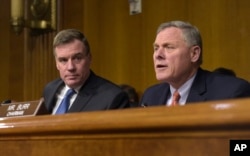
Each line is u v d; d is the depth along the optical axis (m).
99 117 0.79
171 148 0.72
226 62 2.73
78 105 1.79
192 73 1.71
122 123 0.75
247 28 2.64
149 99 1.92
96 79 1.88
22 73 3.63
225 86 1.63
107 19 3.32
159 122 0.71
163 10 3.04
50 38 3.51
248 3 2.65
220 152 0.67
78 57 1.84
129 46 3.19
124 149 0.78
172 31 1.68
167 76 1.68
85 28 3.42
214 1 2.79
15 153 0.96
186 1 2.93
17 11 3.33
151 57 3.07
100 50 3.35
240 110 0.62
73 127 0.82
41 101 1.24
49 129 0.87
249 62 2.62
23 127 0.92
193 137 0.70
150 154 0.74
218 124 0.65
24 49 3.63
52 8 3.49
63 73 1.84
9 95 3.72
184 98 1.73
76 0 3.46
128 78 3.19
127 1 3.22
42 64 3.53
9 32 3.73
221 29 2.76
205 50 2.82
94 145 0.82
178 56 1.67
